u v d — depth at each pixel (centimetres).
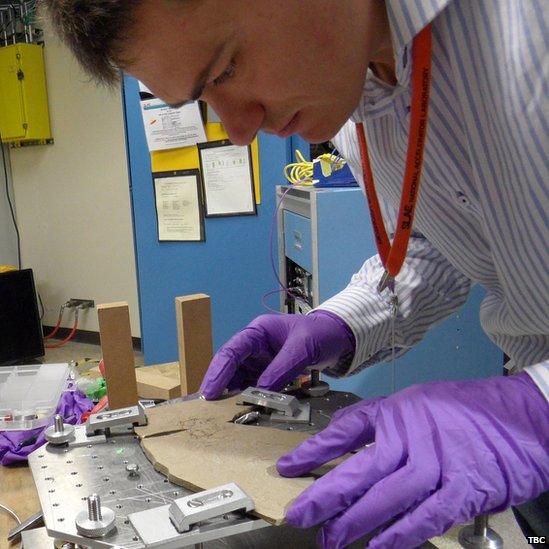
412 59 48
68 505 48
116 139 296
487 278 69
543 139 42
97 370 139
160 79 42
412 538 40
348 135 77
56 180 320
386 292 78
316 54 43
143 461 55
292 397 65
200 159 166
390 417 47
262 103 47
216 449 55
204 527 42
